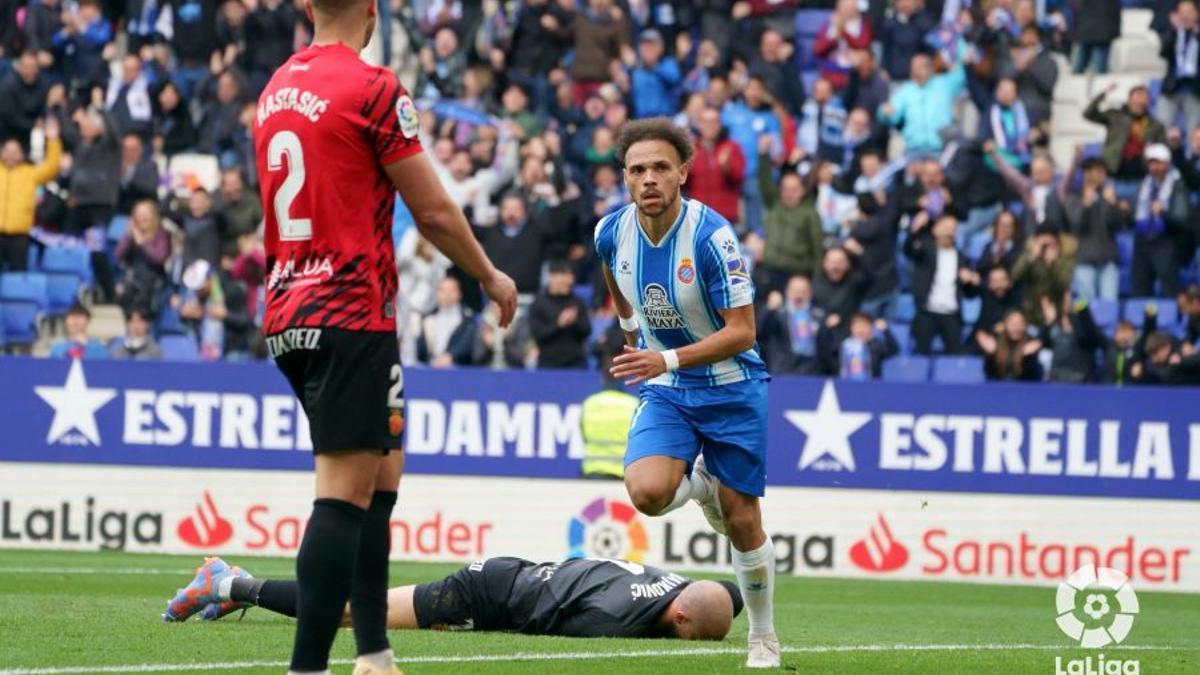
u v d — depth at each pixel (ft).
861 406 140.97
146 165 185.37
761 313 167.73
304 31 193.77
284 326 54.70
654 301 72.90
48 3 194.39
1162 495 139.33
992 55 185.98
